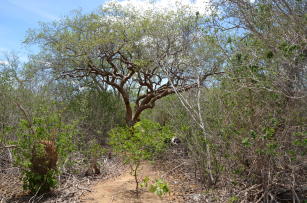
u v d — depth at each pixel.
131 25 11.19
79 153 8.05
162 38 10.62
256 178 4.64
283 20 4.35
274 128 4.35
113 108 12.45
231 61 4.60
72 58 11.33
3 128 6.98
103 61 13.02
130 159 6.39
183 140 7.29
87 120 10.47
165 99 9.31
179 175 6.93
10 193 5.61
